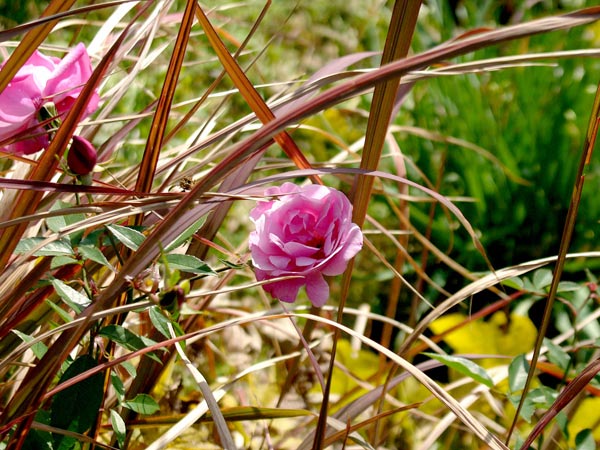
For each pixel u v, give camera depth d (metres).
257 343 1.01
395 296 0.88
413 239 1.26
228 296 1.10
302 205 0.54
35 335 0.66
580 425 0.88
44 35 0.50
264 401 0.94
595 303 1.09
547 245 1.24
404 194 0.95
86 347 0.63
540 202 1.26
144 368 0.65
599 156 1.26
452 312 1.20
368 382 0.87
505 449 0.54
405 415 0.89
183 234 0.55
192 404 0.85
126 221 0.65
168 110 0.55
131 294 0.58
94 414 0.53
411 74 0.57
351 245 0.52
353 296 1.21
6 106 0.52
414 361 1.16
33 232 0.68
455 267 0.85
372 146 0.55
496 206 1.27
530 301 1.15
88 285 0.57
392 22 0.52
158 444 0.59
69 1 0.52
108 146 0.71
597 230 1.22
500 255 1.25
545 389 0.68
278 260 0.53
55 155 0.51
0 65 0.54
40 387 0.50
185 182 0.59
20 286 0.54
